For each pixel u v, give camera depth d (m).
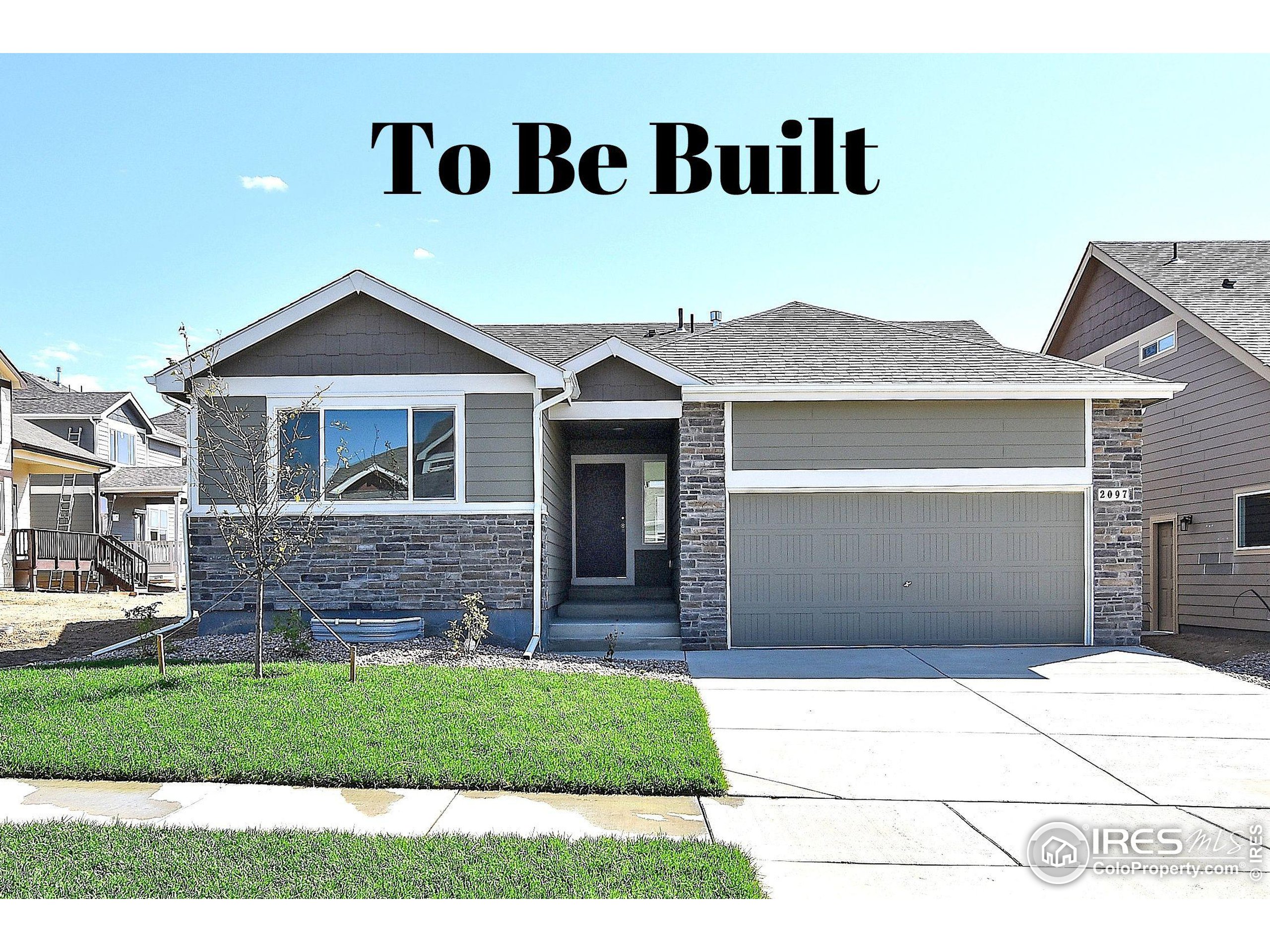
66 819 5.34
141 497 30.91
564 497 15.34
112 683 8.39
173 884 4.38
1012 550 12.64
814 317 15.73
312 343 11.82
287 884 4.40
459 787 6.05
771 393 12.26
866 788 6.19
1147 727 7.91
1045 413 12.66
